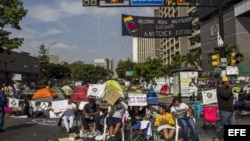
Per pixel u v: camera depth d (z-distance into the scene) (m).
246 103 18.08
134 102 12.90
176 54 110.62
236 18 71.00
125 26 25.84
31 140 12.79
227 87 11.48
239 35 70.69
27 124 17.34
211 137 12.62
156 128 12.02
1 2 41.69
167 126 11.49
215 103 15.46
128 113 12.87
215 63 18.70
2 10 41.62
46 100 22.27
